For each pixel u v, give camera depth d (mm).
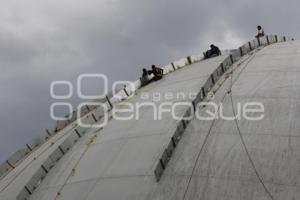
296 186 23766
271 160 25109
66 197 27094
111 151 29188
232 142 26578
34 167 32594
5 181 33625
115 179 26797
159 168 26000
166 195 24844
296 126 26766
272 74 31156
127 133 30312
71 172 29094
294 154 25203
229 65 33500
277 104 28453
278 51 34594
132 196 25359
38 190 29297
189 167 25891
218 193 24156
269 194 23641
